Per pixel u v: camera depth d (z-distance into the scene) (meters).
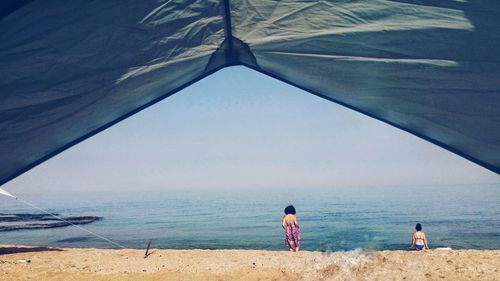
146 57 6.17
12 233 33.38
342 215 58.75
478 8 5.09
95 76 6.12
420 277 4.90
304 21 5.92
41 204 129.88
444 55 5.41
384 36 5.61
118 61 6.06
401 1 5.44
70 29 5.54
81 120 6.80
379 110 6.40
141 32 5.86
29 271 7.34
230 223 50.06
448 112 5.78
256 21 6.08
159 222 52.50
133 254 9.84
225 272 6.96
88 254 9.87
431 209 72.62
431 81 5.62
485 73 5.31
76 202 144.88
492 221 46.06
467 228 38.03
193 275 6.84
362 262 5.09
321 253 5.68
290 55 6.23
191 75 7.30
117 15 5.59
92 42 5.75
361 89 6.16
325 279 4.72
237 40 6.42
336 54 5.95
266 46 6.27
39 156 7.22
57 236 31.38
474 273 5.63
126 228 42.03
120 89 6.50
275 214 69.00
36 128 6.49
